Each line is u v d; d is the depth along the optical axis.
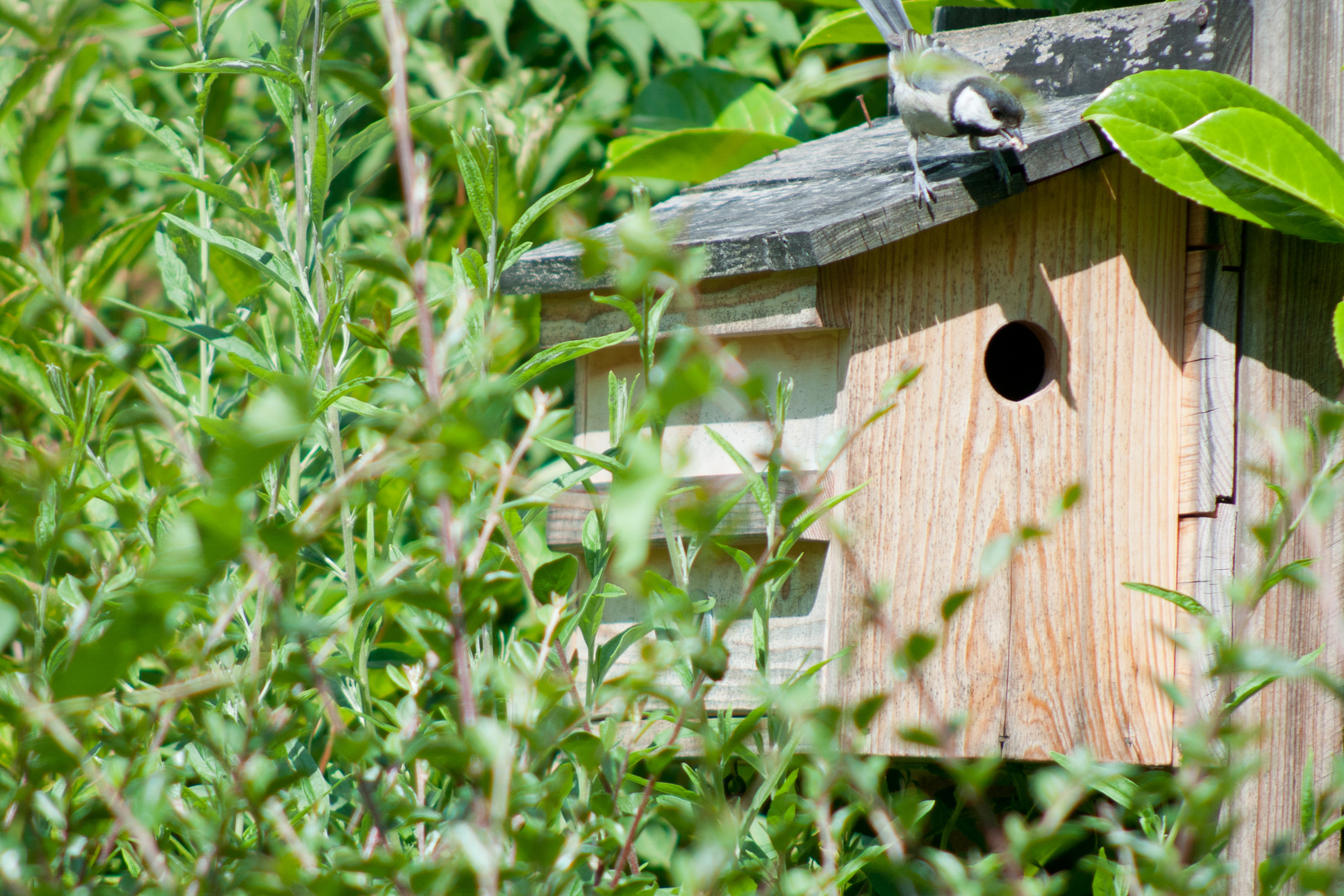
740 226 4.89
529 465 5.50
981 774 2.35
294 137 4.10
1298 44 5.07
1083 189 4.95
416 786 3.61
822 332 4.77
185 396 4.71
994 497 4.79
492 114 7.48
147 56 8.70
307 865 2.54
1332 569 4.93
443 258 7.37
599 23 9.70
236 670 3.37
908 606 4.70
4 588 2.82
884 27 6.11
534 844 2.38
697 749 4.29
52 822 2.81
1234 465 4.90
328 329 3.55
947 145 5.66
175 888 2.42
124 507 2.75
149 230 5.93
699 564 4.99
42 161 6.18
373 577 3.72
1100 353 4.94
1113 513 4.89
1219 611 4.82
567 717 2.66
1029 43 5.88
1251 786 4.77
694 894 2.55
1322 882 2.66
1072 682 4.78
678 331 4.93
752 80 8.92
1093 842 4.96
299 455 4.38
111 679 1.78
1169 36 5.46
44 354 5.54
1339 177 4.68
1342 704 4.89
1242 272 4.98
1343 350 4.61
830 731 2.54
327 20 4.06
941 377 4.78
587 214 8.52
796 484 4.59
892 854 2.55
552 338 5.38
